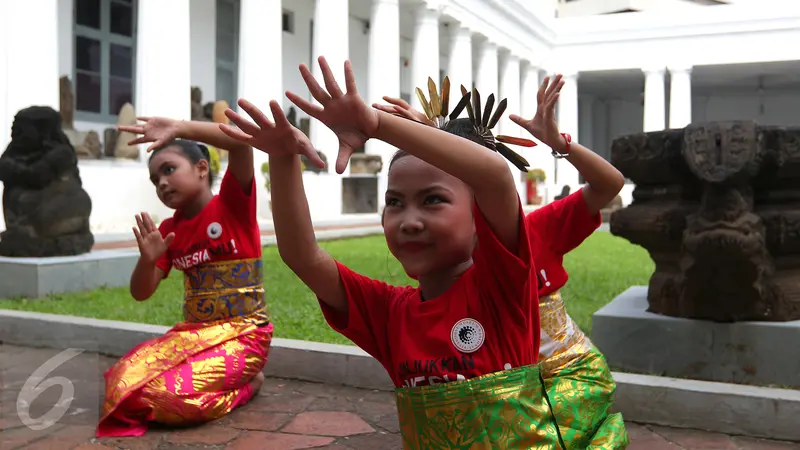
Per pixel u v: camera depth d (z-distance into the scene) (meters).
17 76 12.38
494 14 27.12
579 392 2.55
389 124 1.48
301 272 1.90
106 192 13.91
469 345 1.80
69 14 17.22
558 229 2.72
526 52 30.02
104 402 3.32
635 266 10.13
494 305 1.82
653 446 3.18
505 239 1.73
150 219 3.47
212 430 3.38
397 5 21.62
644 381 3.55
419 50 23.23
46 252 7.39
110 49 18.52
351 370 4.17
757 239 3.72
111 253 7.96
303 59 24.41
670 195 4.27
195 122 3.12
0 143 12.20
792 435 3.23
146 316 5.77
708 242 3.78
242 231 3.68
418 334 1.86
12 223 7.39
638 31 30.53
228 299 3.65
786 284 4.06
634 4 35.09
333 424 3.48
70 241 7.59
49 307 6.16
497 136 2.10
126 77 19.03
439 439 1.80
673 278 4.31
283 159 1.74
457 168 1.56
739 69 31.58
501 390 1.78
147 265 3.45
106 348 4.80
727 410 3.35
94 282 7.41
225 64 22.05
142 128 2.91
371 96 21.48
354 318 1.97
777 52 28.72
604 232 18.73
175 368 3.41
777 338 3.95
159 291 7.26
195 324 3.65
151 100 15.20
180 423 3.38
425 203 1.77
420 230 1.76
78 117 17.61
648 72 30.61
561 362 2.63
